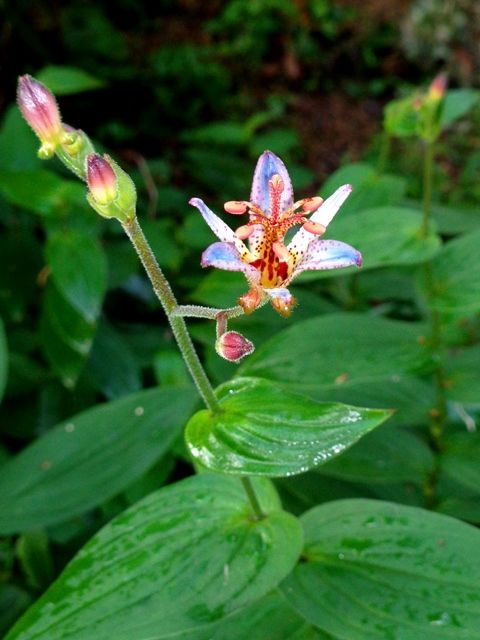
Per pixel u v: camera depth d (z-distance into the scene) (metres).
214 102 0.48
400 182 0.28
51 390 0.27
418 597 0.16
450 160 0.48
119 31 0.52
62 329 0.26
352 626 0.16
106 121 0.43
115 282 0.30
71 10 0.43
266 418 0.15
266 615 0.19
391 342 0.23
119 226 0.32
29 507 0.21
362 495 0.23
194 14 0.55
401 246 0.23
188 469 0.26
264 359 0.23
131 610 0.16
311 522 0.18
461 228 0.31
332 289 0.33
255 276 0.14
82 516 0.25
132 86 0.43
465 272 0.24
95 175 0.13
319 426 0.15
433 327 0.23
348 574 0.17
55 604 0.16
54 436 0.22
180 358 0.26
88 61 0.42
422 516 0.17
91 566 0.16
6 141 0.30
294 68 0.55
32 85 0.14
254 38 0.54
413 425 0.26
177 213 0.37
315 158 0.50
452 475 0.23
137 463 0.21
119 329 0.31
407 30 0.56
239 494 0.17
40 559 0.23
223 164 0.41
